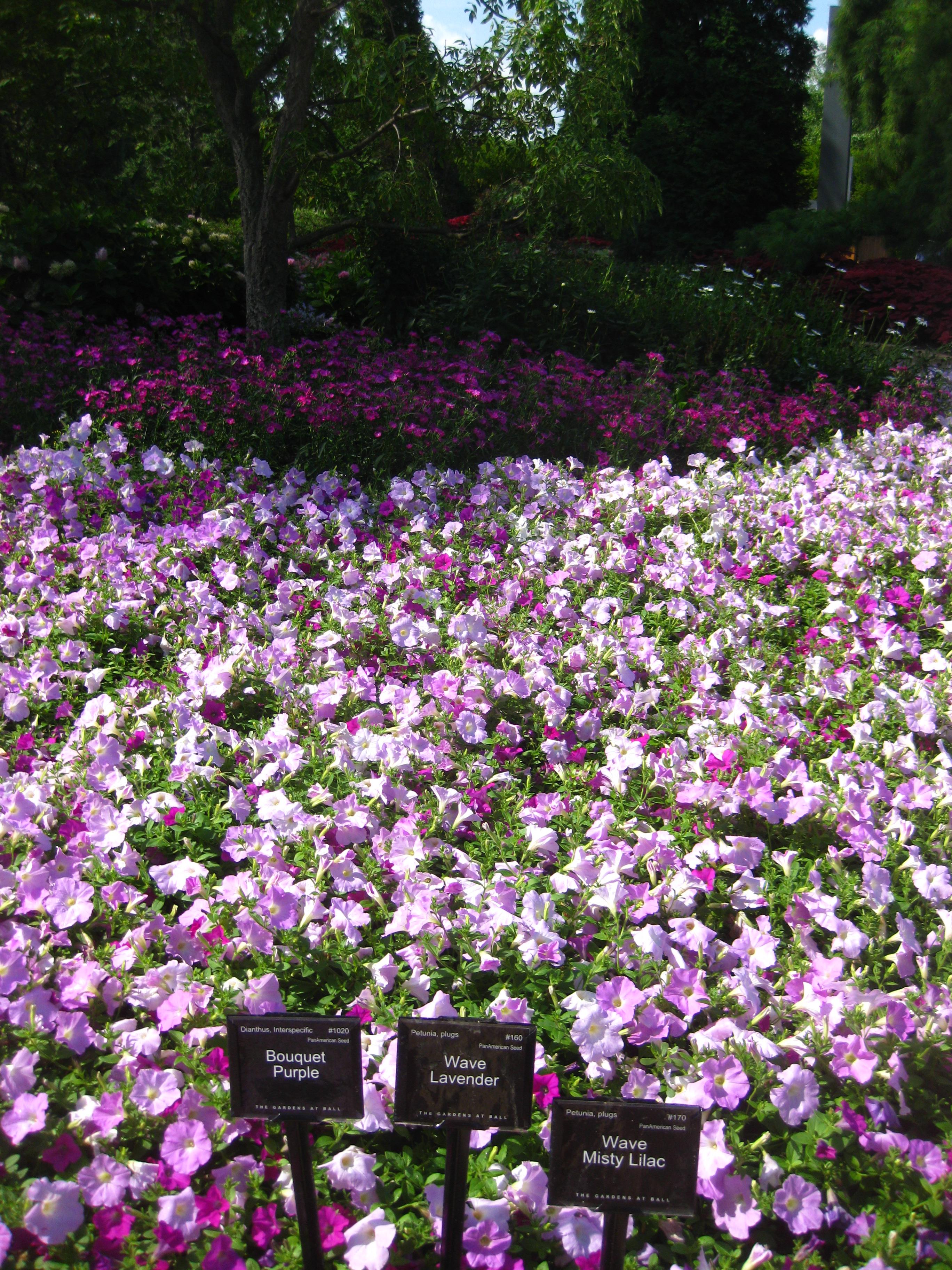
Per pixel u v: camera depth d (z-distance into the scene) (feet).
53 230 29.96
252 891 8.54
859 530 18.66
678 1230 6.67
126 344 24.77
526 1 26.48
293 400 20.97
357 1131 6.95
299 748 10.63
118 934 8.40
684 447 24.49
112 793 10.03
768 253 53.98
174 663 13.44
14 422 21.91
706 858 9.57
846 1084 7.41
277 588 15.61
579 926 8.78
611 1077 7.47
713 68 60.54
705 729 11.85
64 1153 6.53
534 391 23.39
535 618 14.99
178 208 36.32
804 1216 6.50
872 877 9.00
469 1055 5.97
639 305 31.81
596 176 27.68
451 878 9.12
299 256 45.34
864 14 58.70
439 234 32.14
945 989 7.96
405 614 14.34
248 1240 6.43
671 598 16.21
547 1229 6.60
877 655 14.57
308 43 26.40
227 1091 6.99
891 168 58.34
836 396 28.60
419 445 20.70
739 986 7.98
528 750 12.30
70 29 31.73
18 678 12.14
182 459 19.13
